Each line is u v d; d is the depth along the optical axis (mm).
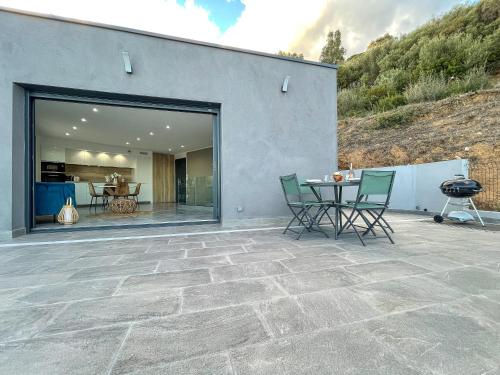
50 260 2244
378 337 1082
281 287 1620
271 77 4371
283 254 2418
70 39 3461
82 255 2406
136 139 8453
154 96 3783
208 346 1026
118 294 1527
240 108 4191
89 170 9828
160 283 1699
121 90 3654
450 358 947
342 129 10023
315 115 4641
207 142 8961
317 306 1362
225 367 903
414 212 5605
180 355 971
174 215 5430
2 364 920
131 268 2014
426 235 3303
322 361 933
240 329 1146
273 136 4375
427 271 1914
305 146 4566
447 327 1157
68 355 973
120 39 3656
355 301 1419
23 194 3400
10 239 3115
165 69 3836
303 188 4445
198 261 2197
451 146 6199
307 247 2699
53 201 4387
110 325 1187
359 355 966
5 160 3146
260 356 962
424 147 6781
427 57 8891
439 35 9430
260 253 2457
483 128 6012
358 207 2934
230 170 4137
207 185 7828
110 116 5754
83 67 3504
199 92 3988
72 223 4172
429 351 988
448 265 2059
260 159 4297
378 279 1754
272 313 1289
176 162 11805
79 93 3600
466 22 9102
